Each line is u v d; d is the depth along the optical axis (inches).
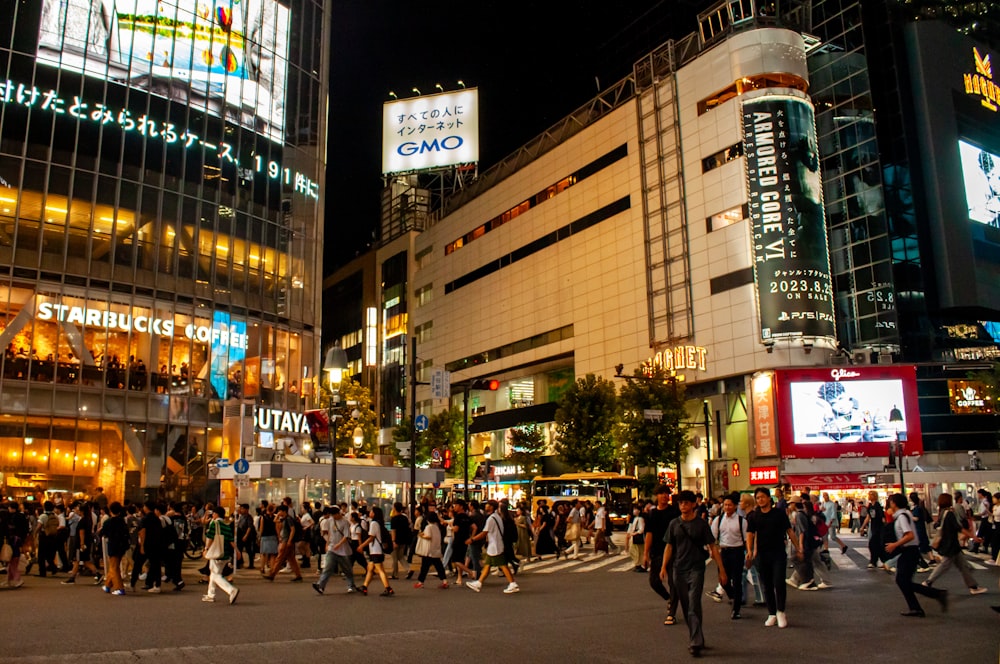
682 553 350.6
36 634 397.4
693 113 2222.0
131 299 1400.1
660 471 2236.7
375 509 620.4
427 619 459.2
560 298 2637.8
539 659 328.5
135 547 696.4
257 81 1644.9
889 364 1934.1
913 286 2050.9
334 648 355.9
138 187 1434.5
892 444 1792.6
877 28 2251.5
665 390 1882.4
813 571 599.5
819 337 1903.3
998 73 2459.4
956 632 384.8
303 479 1159.0
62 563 808.3
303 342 1659.7
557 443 2066.9
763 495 422.0
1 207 1299.2
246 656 335.9
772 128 1972.2
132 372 1385.3
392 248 3725.4
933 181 2159.2
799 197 1932.8
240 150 1593.3
